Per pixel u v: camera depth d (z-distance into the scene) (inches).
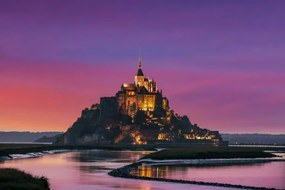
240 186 4534.9
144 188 4261.8
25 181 3469.5
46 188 3447.3
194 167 7805.1
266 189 4402.1
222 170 7263.8
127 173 5807.1
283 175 6486.2
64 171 6215.6
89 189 4160.9
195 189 4237.2
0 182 3368.6
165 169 7175.2
